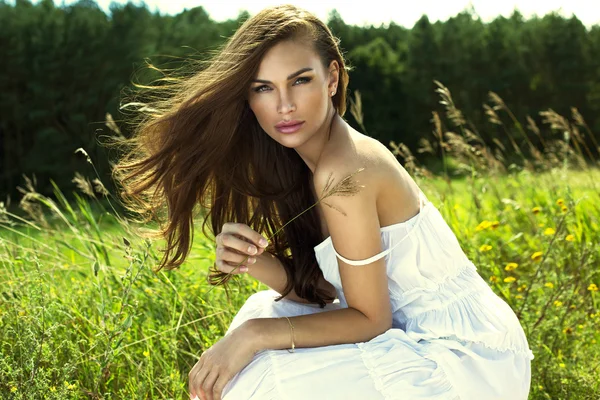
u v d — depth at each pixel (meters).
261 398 2.02
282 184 2.53
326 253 2.27
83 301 3.20
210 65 2.25
